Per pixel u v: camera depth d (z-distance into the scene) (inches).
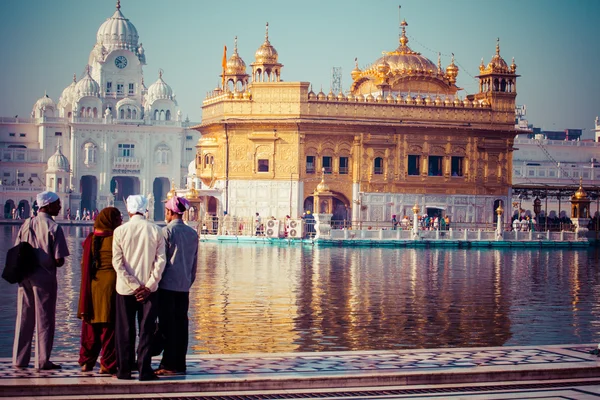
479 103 2573.8
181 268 528.1
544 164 4013.3
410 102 2502.5
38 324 526.9
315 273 1326.3
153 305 505.4
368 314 887.1
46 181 4052.7
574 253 2009.1
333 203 2536.9
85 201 4347.9
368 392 495.5
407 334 769.6
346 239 2084.2
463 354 590.9
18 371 524.4
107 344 517.0
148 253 506.0
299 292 1067.3
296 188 2417.6
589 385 520.4
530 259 1755.7
